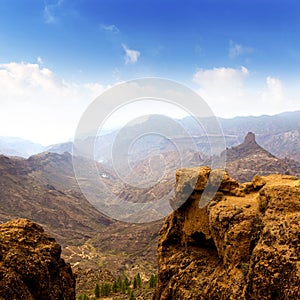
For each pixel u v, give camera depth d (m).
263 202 28.73
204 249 35.31
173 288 33.31
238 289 25.45
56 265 25.59
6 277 19.59
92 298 62.56
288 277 21.09
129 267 135.88
